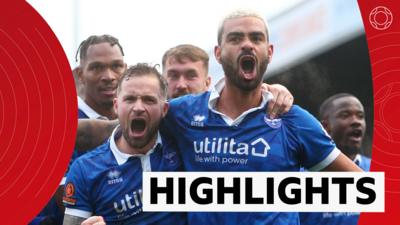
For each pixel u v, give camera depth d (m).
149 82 4.75
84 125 5.29
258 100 4.80
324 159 4.78
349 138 6.59
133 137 4.76
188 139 4.78
